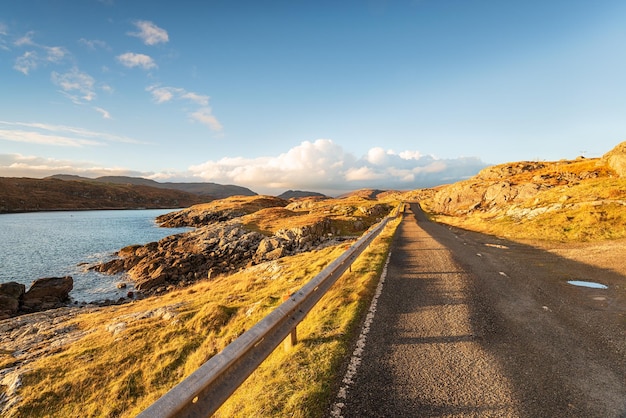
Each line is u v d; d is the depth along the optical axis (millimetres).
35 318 17000
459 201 80625
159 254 39406
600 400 3664
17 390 7988
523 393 3822
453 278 9922
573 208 24391
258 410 3656
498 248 16969
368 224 59469
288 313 5164
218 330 9680
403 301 7617
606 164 58812
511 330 5781
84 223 103188
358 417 3432
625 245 15102
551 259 13055
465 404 3625
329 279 7988
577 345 5137
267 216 65000
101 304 24078
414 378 4195
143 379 7902
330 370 4422
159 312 12680
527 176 77625
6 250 48531
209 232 50469
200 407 3121
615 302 7344
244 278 17609
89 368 8516
